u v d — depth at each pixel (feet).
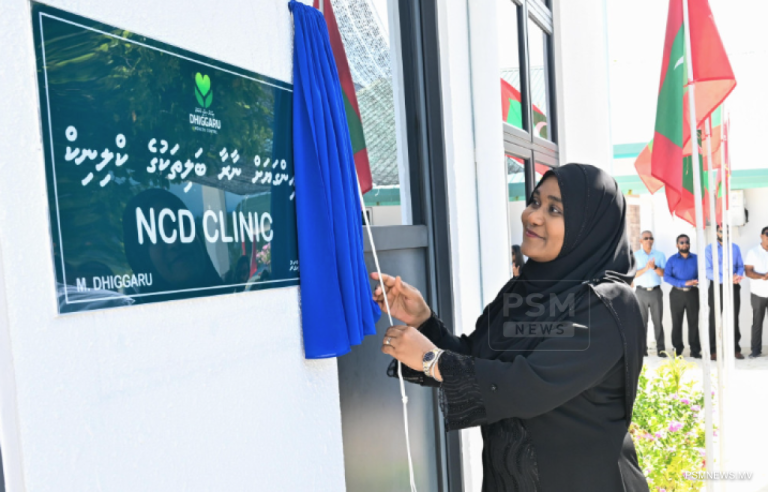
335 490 4.04
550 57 14.73
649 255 23.36
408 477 6.34
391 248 6.13
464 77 8.07
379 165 6.48
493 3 8.36
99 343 2.47
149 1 2.69
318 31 3.88
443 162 7.25
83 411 2.40
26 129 2.21
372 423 5.73
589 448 4.41
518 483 4.50
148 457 2.66
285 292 3.58
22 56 2.19
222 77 3.10
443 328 5.26
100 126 2.45
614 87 25.23
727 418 10.99
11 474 2.20
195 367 2.92
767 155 23.17
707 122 9.50
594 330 4.28
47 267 2.27
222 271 3.07
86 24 2.40
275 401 3.46
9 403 2.19
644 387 10.57
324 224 3.69
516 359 4.21
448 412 4.24
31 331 2.22
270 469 3.40
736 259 22.20
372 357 5.82
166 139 2.75
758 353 22.82
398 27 6.96
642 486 4.71
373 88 6.44
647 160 12.31
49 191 2.26
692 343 22.52
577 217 4.66
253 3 3.36
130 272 2.56
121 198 2.53
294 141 3.65
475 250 8.36
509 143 10.57
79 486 2.38
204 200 2.97
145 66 2.66
